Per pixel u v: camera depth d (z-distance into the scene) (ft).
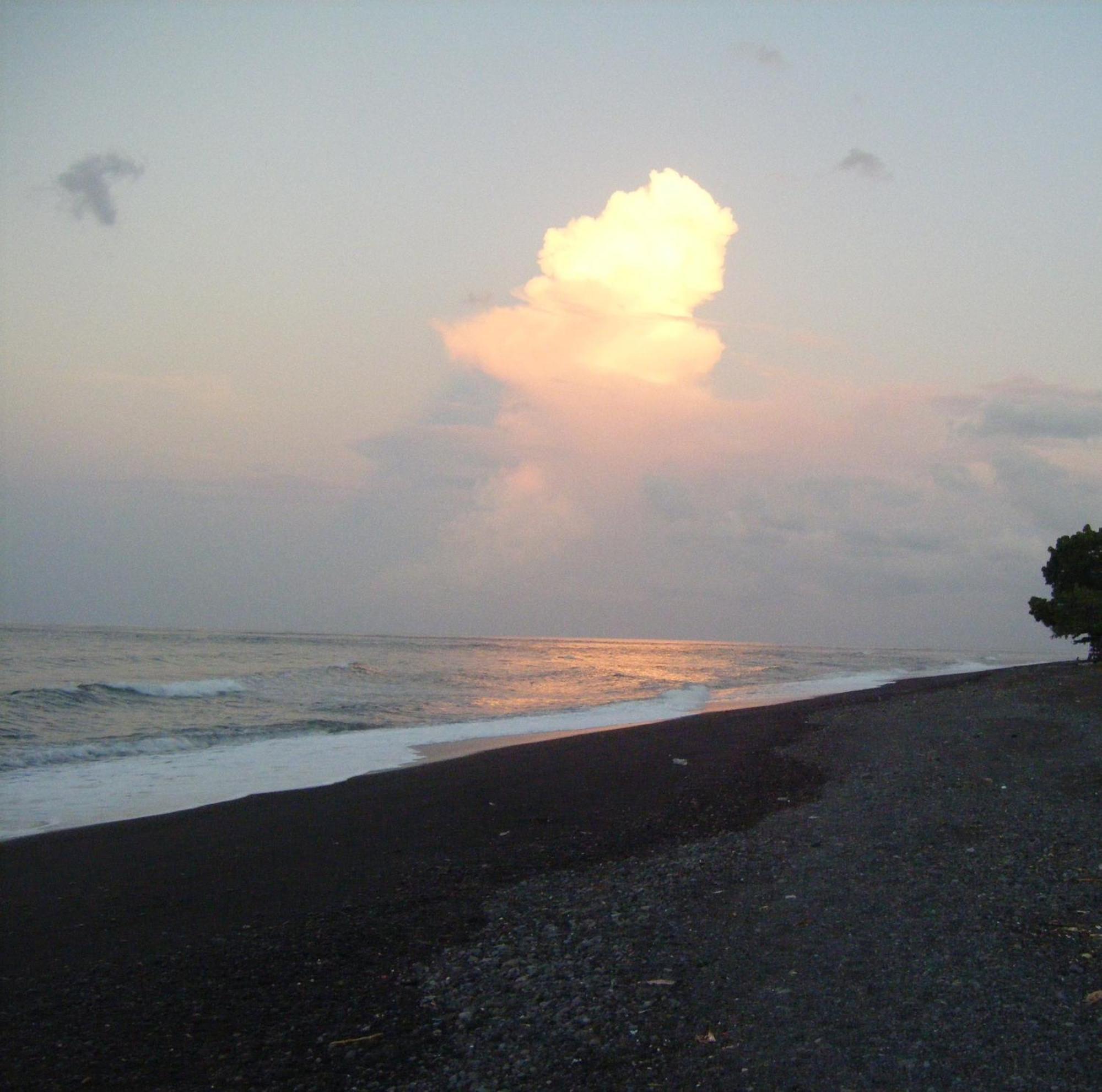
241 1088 17.26
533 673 180.24
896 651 584.40
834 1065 17.10
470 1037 19.34
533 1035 19.25
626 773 57.00
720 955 23.41
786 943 23.99
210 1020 20.44
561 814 44.83
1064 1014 18.56
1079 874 28.40
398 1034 19.60
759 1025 19.06
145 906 29.96
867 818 39.50
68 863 35.60
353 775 57.67
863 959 22.45
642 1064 17.67
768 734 75.31
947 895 27.12
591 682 160.45
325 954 24.79
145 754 64.95
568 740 73.92
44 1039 19.51
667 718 98.22
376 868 34.76
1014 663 282.36
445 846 38.40
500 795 50.03
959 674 171.01
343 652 261.85
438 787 52.70
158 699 98.58
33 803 47.98
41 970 23.90
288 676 135.74
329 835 40.55
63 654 184.85
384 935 26.37
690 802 46.85
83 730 73.92
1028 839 33.42
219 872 34.32
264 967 23.85
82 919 28.45
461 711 104.12
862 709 90.79
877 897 27.45
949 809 39.93
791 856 33.60
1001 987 20.12
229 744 71.36
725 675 191.52
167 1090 17.15
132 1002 21.56
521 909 28.63
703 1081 16.87
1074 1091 15.58
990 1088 15.85
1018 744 58.80
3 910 29.55
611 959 23.53
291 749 68.74
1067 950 22.11
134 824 42.96
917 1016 18.93
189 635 444.96
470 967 23.49
